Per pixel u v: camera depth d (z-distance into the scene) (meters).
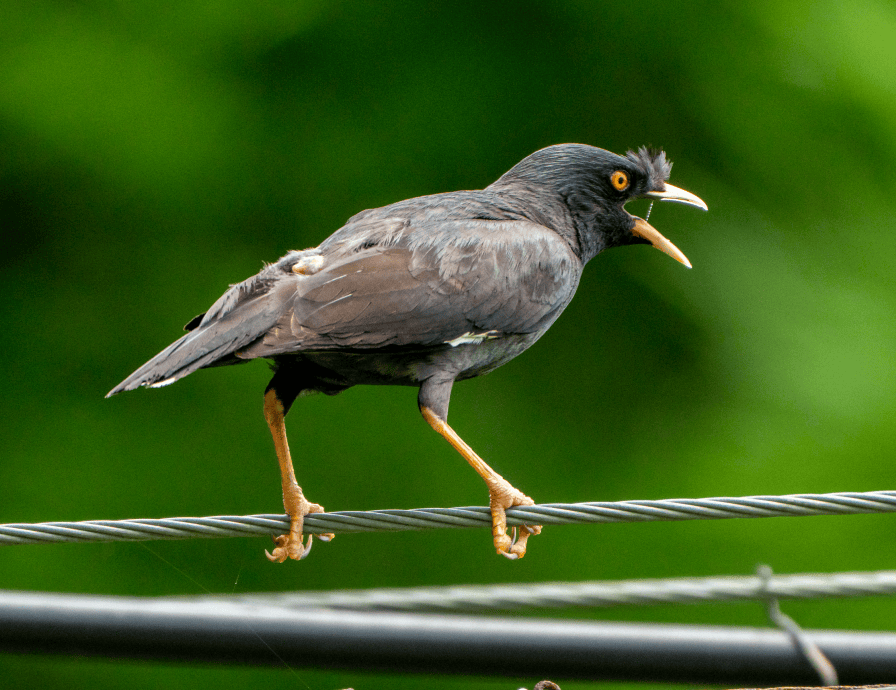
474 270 10.50
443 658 6.91
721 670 7.02
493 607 9.55
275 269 9.99
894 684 7.02
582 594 9.49
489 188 12.45
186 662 6.84
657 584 9.48
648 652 7.02
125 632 6.81
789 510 8.52
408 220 10.83
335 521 9.39
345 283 9.91
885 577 9.23
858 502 8.48
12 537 8.35
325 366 10.39
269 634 6.87
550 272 11.17
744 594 9.37
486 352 10.87
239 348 9.30
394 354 10.28
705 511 8.68
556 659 6.91
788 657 7.06
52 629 6.76
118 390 8.73
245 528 9.24
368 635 6.86
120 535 8.58
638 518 8.82
